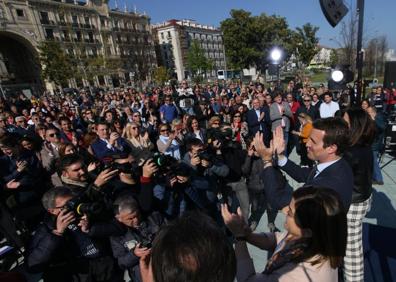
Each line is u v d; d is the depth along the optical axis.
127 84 49.22
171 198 2.65
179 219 0.92
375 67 25.81
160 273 0.81
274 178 1.74
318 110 6.46
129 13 57.34
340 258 1.11
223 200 3.67
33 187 3.67
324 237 1.07
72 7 45.31
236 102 8.66
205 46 81.88
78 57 36.09
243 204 3.45
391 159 5.32
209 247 0.81
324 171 1.75
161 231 0.90
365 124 1.96
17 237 3.23
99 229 2.03
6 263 3.09
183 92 13.14
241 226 1.49
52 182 3.72
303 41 42.06
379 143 4.96
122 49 55.28
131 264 2.06
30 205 3.65
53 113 9.40
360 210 2.00
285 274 1.11
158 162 2.21
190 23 81.25
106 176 2.08
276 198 1.69
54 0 43.56
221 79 40.81
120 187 2.42
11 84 39.44
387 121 5.68
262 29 38.28
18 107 11.95
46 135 4.29
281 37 40.19
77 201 1.97
